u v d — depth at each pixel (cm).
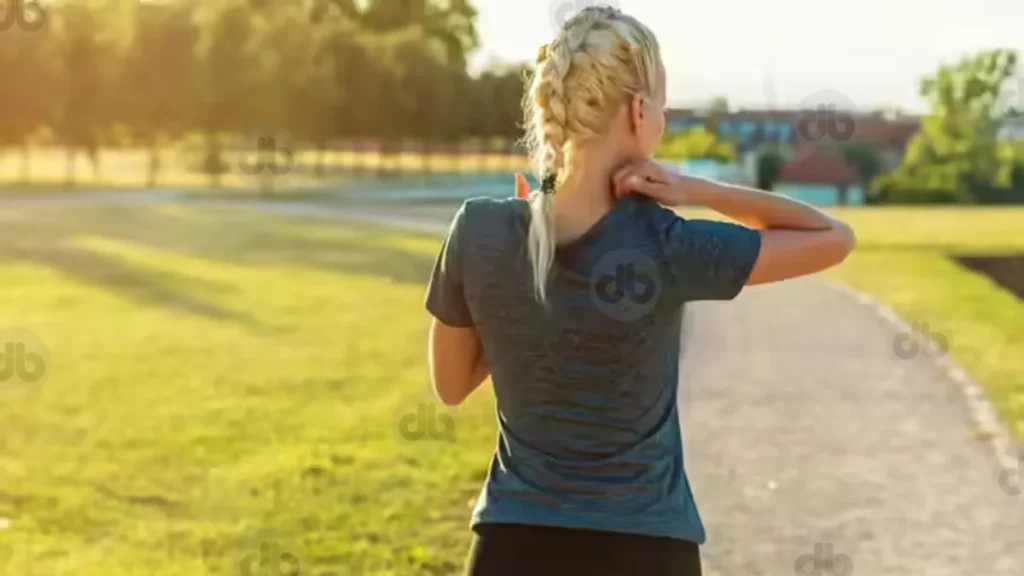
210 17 5284
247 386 1189
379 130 5588
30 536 683
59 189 4859
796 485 795
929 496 765
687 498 252
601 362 243
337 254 2703
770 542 666
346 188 5050
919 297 2122
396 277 2272
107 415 1040
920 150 5841
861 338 1549
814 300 2020
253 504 755
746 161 5175
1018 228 3981
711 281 245
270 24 5406
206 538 680
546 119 249
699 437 948
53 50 5059
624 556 240
